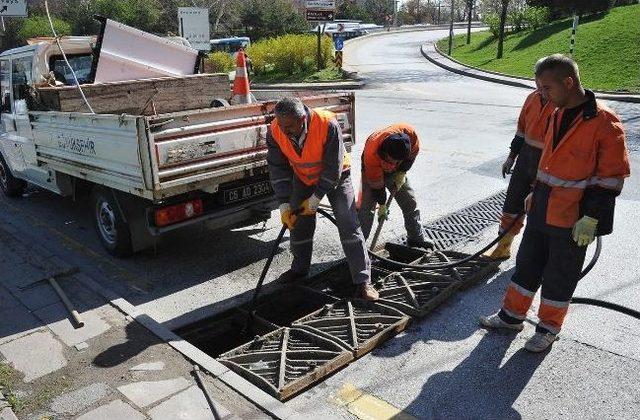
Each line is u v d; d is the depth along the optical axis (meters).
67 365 3.48
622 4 28.92
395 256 5.20
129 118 4.30
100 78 6.27
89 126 4.86
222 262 5.27
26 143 6.26
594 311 3.94
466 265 4.64
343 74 23.72
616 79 17.05
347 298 4.21
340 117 5.68
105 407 3.05
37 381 3.33
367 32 45.75
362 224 4.84
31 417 3.00
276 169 4.22
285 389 3.14
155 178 4.29
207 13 20.66
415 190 7.07
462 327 3.82
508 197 4.54
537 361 3.40
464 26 52.06
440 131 10.84
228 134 4.71
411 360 3.48
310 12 25.28
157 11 42.75
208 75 6.85
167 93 6.50
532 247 3.47
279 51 26.53
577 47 21.55
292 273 4.62
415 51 34.00
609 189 3.02
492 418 2.94
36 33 36.28
